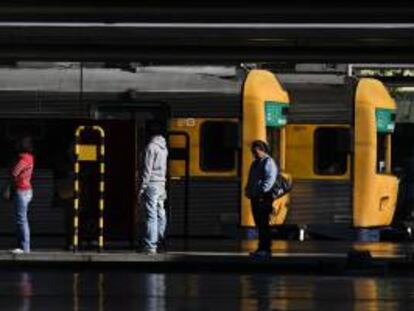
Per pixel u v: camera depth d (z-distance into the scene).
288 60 44.12
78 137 36.94
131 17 35.75
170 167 42.06
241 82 42.94
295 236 43.66
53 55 42.69
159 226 36.94
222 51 42.12
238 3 33.00
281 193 36.72
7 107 42.44
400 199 50.16
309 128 43.59
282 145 42.97
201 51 42.19
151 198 36.12
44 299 27.00
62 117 42.50
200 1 32.78
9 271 34.38
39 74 42.97
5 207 41.91
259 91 42.31
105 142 37.94
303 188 43.41
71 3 33.28
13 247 39.34
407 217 49.78
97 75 43.06
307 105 43.66
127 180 37.91
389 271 35.28
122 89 42.75
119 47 41.97
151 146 36.03
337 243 43.00
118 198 37.91
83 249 37.84
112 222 37.94
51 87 42.62
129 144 37.97
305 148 43.47
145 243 36.47
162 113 42.66
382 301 27.00
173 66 44.19
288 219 43.31
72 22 36.94
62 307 25.47
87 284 30.61
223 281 31.77
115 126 37.97
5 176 41.94
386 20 35.81
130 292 28.69
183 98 42.66
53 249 38.12
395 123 49.97
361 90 43.72
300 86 43.91
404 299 27.45
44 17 35.88
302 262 35.44
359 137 43.34
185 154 42.12
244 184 41.94
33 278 32.19
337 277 33.34
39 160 41.88
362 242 43.41
